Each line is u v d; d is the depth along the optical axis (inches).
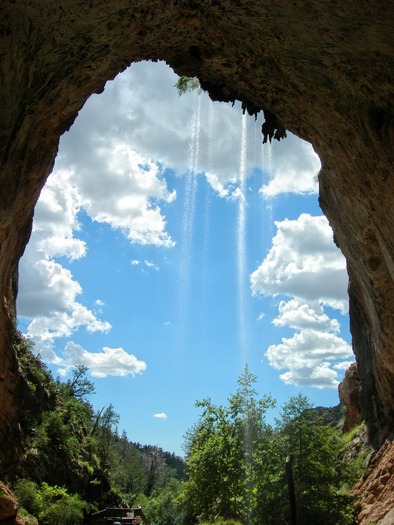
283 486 677.9
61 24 462.0
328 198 751.1
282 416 725.9
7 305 853.8
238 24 504.4
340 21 425.4
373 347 885.8
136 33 538.0
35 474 934.4
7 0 421.4
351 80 475.8
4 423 890.1
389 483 664.4
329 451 710.5
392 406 845.8
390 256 561.9
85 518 1028.5
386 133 472.4
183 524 1115.9
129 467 2957.7
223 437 800.9
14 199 538.9
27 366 1151.0
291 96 562.6
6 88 460.4
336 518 658.2
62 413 1274.6
